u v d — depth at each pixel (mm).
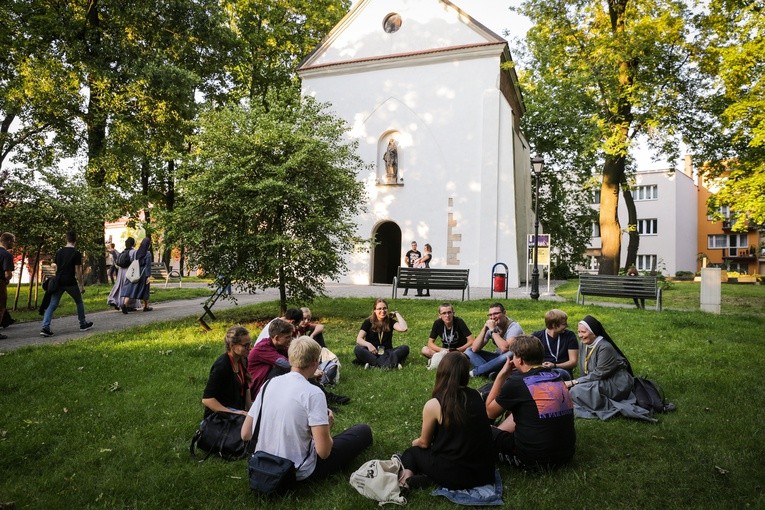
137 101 20297
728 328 10188
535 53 20750
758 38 14539
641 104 18500
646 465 4016
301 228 10219
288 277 10469
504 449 3990
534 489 3578
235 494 3609
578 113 20531
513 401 3920
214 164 9984
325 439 3553
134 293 12953
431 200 23594
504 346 6684
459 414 3479
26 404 5578
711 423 4918
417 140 23984
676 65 19891
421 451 3701
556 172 35688
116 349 8328
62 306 13867
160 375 6832
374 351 7445
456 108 23531
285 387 3609
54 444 4547
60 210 13219
